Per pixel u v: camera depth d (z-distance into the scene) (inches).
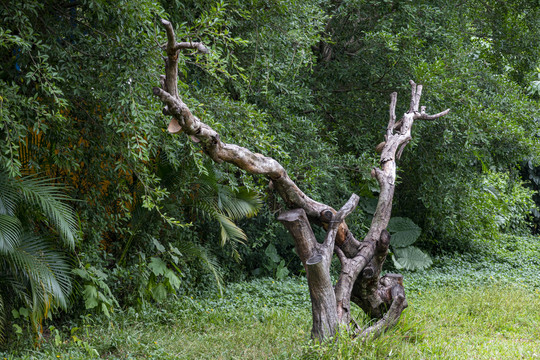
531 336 254.5
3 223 198.2
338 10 352.8
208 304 295.4
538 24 437.1
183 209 332.2
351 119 388.8
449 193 412.2
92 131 235.1
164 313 269.1
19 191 208.5
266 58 279.7
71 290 227.0
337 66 376.2
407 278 391.2
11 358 195.0
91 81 208.4
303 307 304.5
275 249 390.9
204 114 229.0
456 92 354.3
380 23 346.9
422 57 368.2
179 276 313.9
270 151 305.0
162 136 235.9
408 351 204.7
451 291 341.4
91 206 265.7
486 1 447.5
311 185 333.1
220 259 369.7
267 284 353.7
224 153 179.9
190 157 274.4
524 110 401.4
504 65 463.5
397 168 399.9
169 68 154.0
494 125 371.2
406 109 370.0
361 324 228.2
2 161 185.2
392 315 211.2
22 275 214.2
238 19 273.4
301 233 197.3
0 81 176.4
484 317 283.0
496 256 481.7
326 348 186.2
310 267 190.7
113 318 254.7
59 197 219.6
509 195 553.9
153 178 234.5
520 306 299.3
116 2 185.2
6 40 169.3
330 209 208.1
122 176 269.6
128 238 295.7
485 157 406.9
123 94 190.2
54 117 187.0
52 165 251.0
